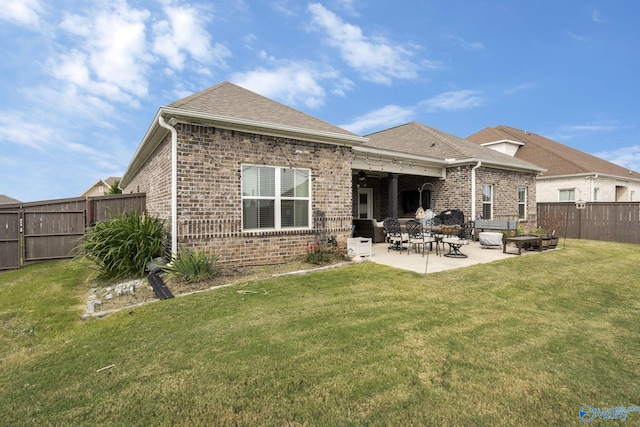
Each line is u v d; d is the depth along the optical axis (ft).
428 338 12.53
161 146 26.43
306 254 27.71
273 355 11.20
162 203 25.81
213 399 8.92
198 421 8.11
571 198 57.88
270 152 26.18
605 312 15.75
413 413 8.32
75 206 32.86
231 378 9.87
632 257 30.55
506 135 70.38
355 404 8.64
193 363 10.78
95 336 13.16
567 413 8.38
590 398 8.98
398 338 12.50
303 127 26.53
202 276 20.54
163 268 21.53
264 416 8.25
